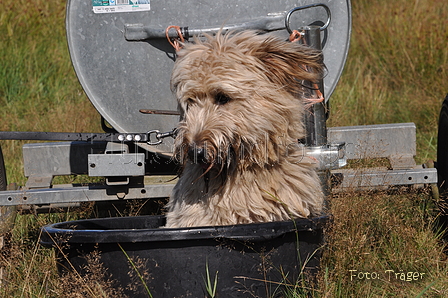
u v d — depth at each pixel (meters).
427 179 4.45
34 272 4.29
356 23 12.55
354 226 4.21
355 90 9.62
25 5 12.44
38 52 11.09
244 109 3.60
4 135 4.01
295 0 4.43
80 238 3.31
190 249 3.26
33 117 8.92
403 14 11.96
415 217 4.83
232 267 3.31
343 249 4.02
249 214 3.77
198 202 3.88
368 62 10.91
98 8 4.40
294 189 3.85
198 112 3.64
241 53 3.63
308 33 4.13
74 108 8.79
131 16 4.41
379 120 8.76
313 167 3.97
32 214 4.89
